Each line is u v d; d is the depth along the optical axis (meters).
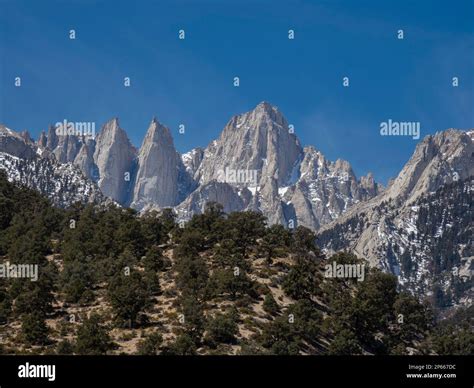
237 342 176.38
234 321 184.88
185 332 176.12
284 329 178.25
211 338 176.00
